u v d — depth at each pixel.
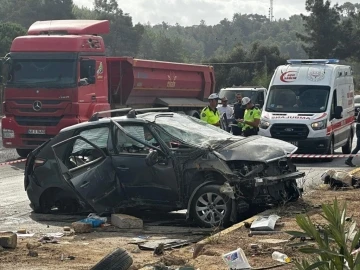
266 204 11.84
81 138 11.98
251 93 31.86
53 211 12.55
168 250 9.21
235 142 11.67
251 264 7.98
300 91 22.33
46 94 20.75
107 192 11.62
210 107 18.72
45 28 22.05
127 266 7.36
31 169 12.44
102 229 10.98
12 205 13.30
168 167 11.34
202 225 11.09
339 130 22.83
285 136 21.52
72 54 20.73
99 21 22.62
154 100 25.88
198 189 11.08
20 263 8.55
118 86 23.78
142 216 12.21
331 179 14.23
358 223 9.98
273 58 81.56
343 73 23.75
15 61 21.06
